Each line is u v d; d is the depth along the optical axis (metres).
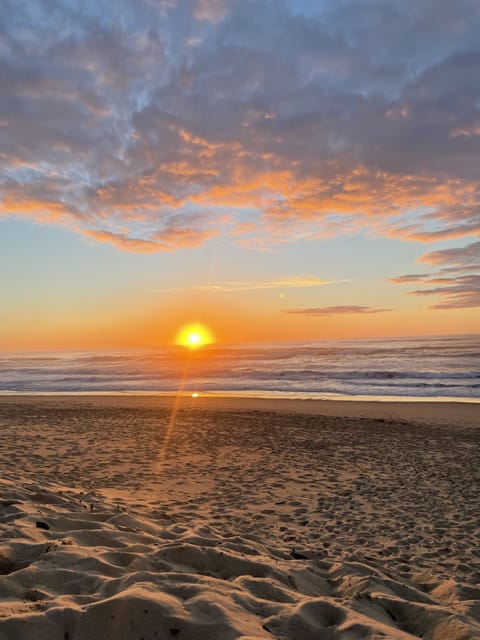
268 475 8.77
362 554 5.12
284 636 2.37
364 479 8.58
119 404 20.33
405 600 3.11
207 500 7.13
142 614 2.31
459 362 41.47
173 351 105.44
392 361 44.94
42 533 3.75
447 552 5.24
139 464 9.40
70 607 2.34
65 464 9.12
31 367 55.47
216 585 2.87
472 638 2.44
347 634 2.41
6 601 2.44
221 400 21.62
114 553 3.34
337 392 25.89
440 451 11.12
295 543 5.39
